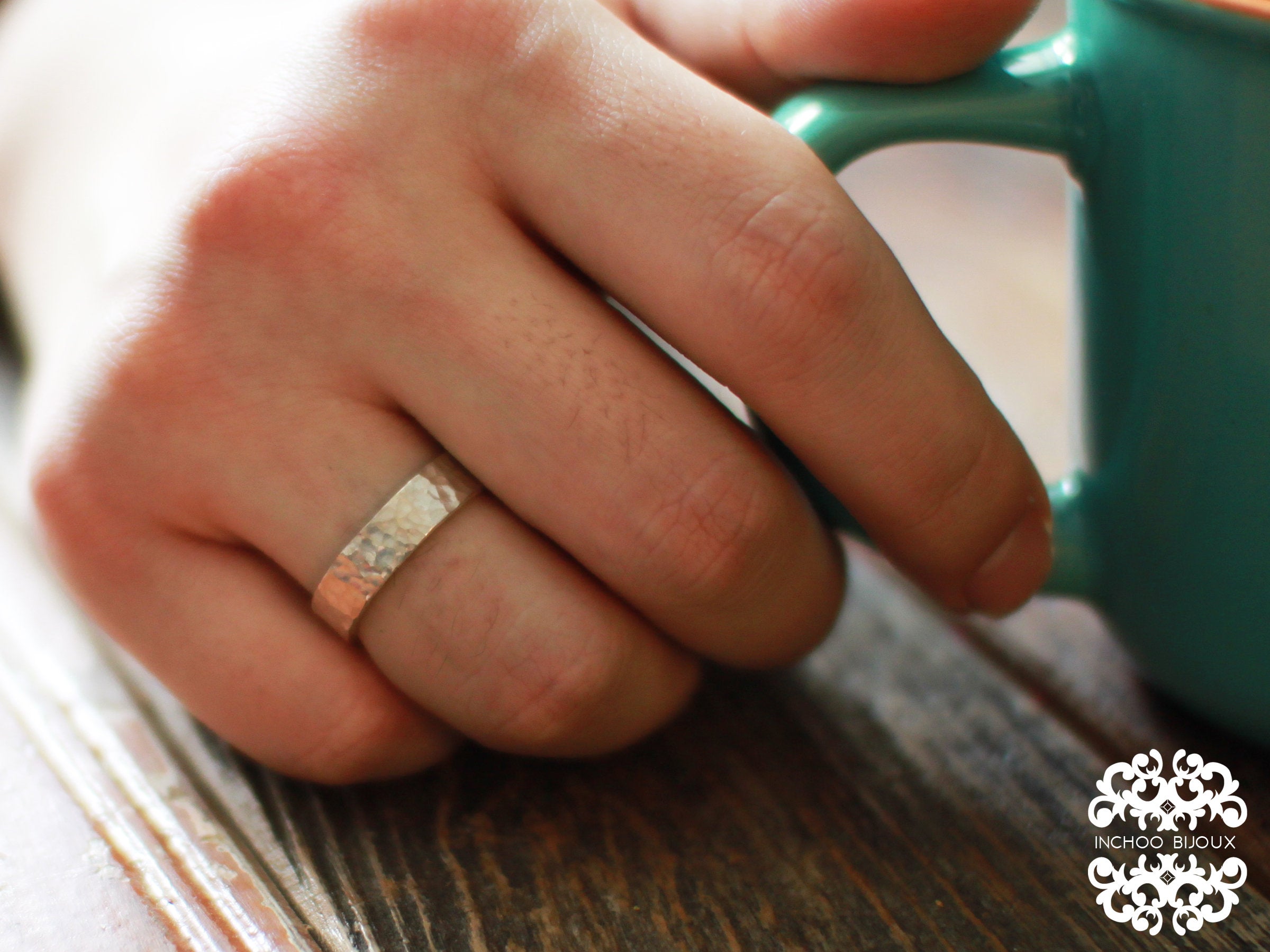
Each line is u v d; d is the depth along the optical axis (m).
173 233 0.25
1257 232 0.24
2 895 0.25
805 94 0.25
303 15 0.28
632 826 0.26
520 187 0.25
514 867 0.26
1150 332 0.25
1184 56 0.24
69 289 0.31
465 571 0.25
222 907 0.25
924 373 0.25
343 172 0.25
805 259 0.24
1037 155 0.47
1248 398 0.24
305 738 0.26
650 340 0.25
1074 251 0.26
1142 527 0.26
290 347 0.25
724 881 0.25
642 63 0.25
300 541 0.25
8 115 0.38
